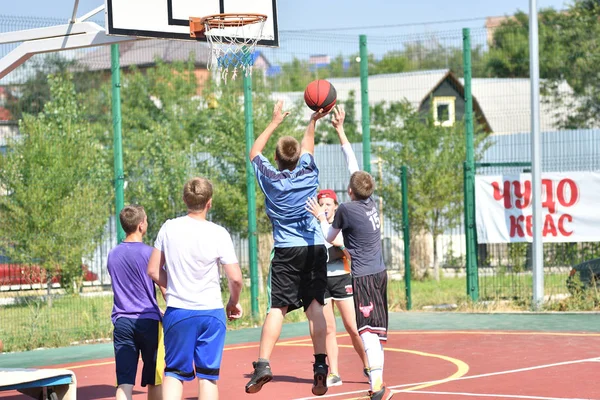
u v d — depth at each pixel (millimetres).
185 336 6934
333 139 42281
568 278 18859
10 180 19375
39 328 16031
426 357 12547
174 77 41438
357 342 10242
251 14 12031
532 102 18203
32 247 18578
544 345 13320
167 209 22688
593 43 44406
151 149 24062
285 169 8414
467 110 19234
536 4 18219
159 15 11570
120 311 8125
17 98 25891
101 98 38125
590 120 43594
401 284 23766
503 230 19047
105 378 11758
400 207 27000
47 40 11320
